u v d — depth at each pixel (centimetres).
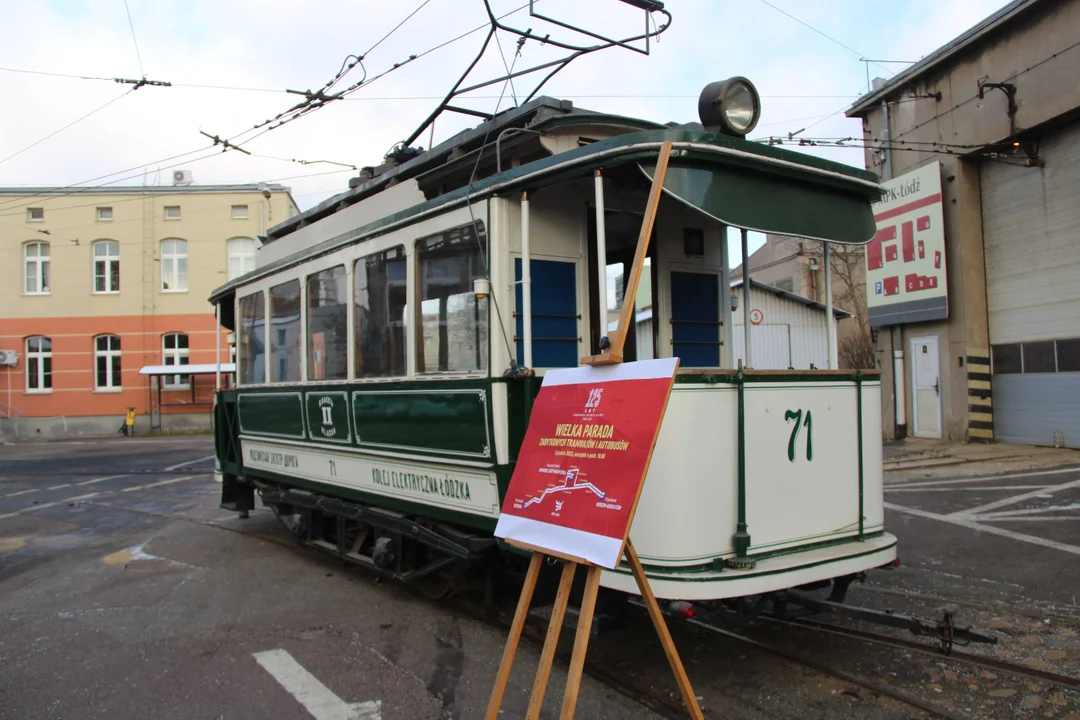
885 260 1528
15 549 824
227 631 522
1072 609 500
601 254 401
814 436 412
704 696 388
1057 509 805
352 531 683
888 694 382
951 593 545
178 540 841
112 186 2797
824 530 415
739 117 420
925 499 902
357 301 591
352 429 598
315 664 455
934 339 1446
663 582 358
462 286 476
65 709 400
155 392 2739
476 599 577
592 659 440
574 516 289
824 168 427
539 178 425
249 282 801
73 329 2755
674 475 362
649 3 649
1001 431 1364
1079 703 367
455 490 489
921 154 1450
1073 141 1225
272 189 2762
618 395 298
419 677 431
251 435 803
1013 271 1338
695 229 524
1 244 2764
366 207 644
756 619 405
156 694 417
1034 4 1214
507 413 444
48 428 2730
